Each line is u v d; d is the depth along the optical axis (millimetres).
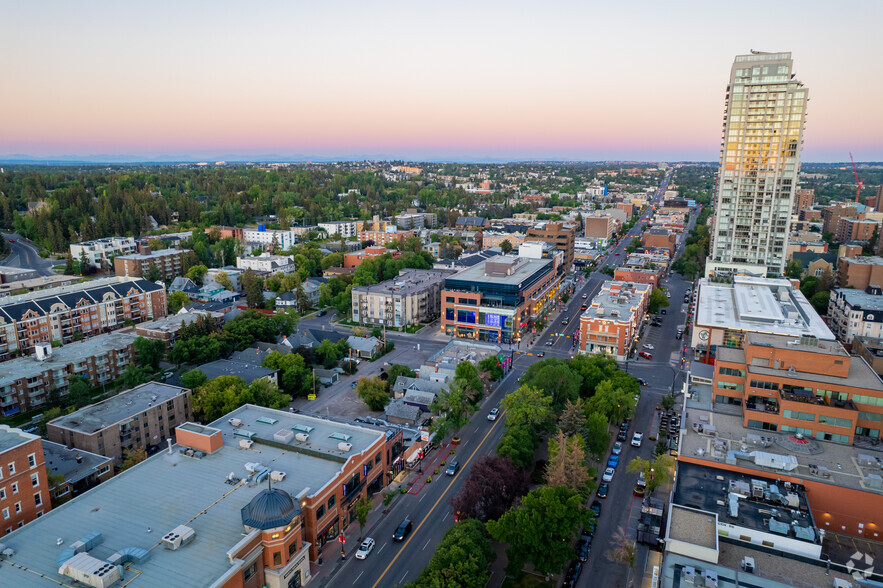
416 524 105938
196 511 90188
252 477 98812
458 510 100188
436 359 178250
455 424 135125
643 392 168000
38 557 79062
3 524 91000
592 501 113625
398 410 146875
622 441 137250
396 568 94125
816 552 77812
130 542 82375
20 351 186500
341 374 182000
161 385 145500
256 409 130625
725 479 97000
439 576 79562
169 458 107188
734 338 181750
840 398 112875
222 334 188875
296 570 88125
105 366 170375
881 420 109438
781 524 81000
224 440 114562
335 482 100312
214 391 139375
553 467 101938
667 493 116000
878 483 91875
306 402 160250
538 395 134250
